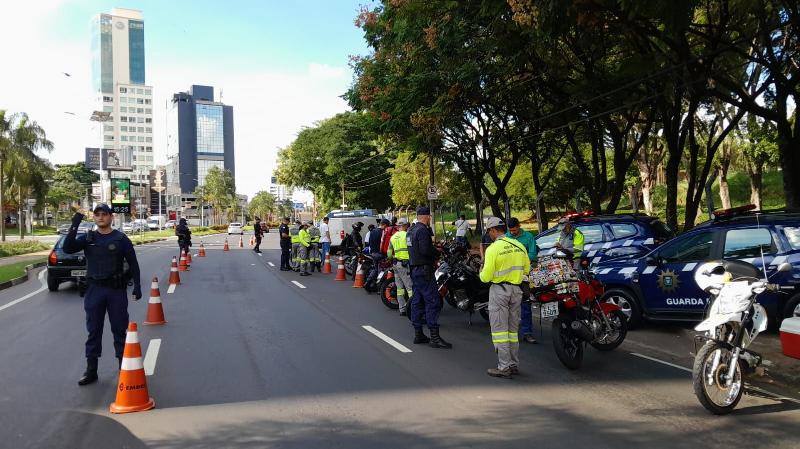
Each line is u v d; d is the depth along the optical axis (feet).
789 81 41.96
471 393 20.01
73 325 32.71
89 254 21.81
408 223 38.65
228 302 41.73
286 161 204.54
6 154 140.67
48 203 286.66
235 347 26.91
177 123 520.83
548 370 23.20
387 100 61.36
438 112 56.54
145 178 446.19
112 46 654.12
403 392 20.07
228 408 18.37
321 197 209.97
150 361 24.23
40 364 23.93
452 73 51.39
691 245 29.50
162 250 112.37
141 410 18.15
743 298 18.13
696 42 49.85
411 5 45.75
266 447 15.25
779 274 26.50
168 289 49.49
